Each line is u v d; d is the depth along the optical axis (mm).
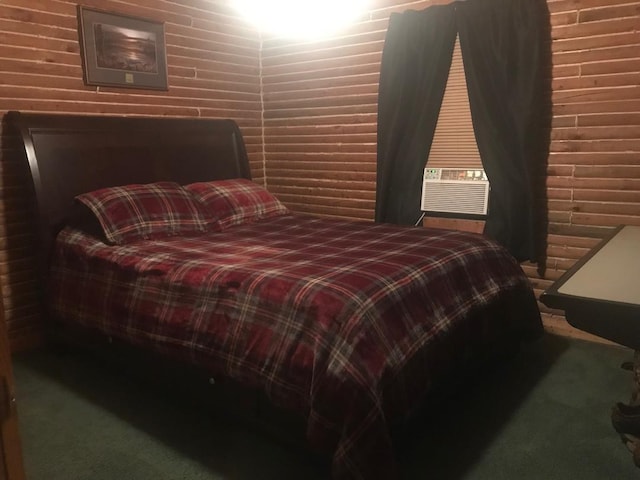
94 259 2525
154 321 2182
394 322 1828
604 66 2801
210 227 3021
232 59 4004
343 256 2295
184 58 3635
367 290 1834
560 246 3102
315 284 1854
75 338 2705
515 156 3090
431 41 3295
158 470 1892
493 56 3068
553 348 2896
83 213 2824
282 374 1745
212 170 3689
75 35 3006
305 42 3959
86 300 2520
